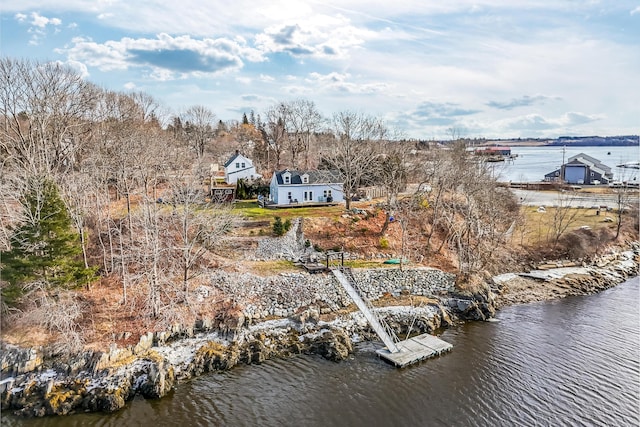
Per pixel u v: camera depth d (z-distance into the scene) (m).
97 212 42.12
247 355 31.55
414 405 26.52
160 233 43.06
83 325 31.52
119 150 53.44
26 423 24.50
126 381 27.39
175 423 24.73
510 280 48.94
